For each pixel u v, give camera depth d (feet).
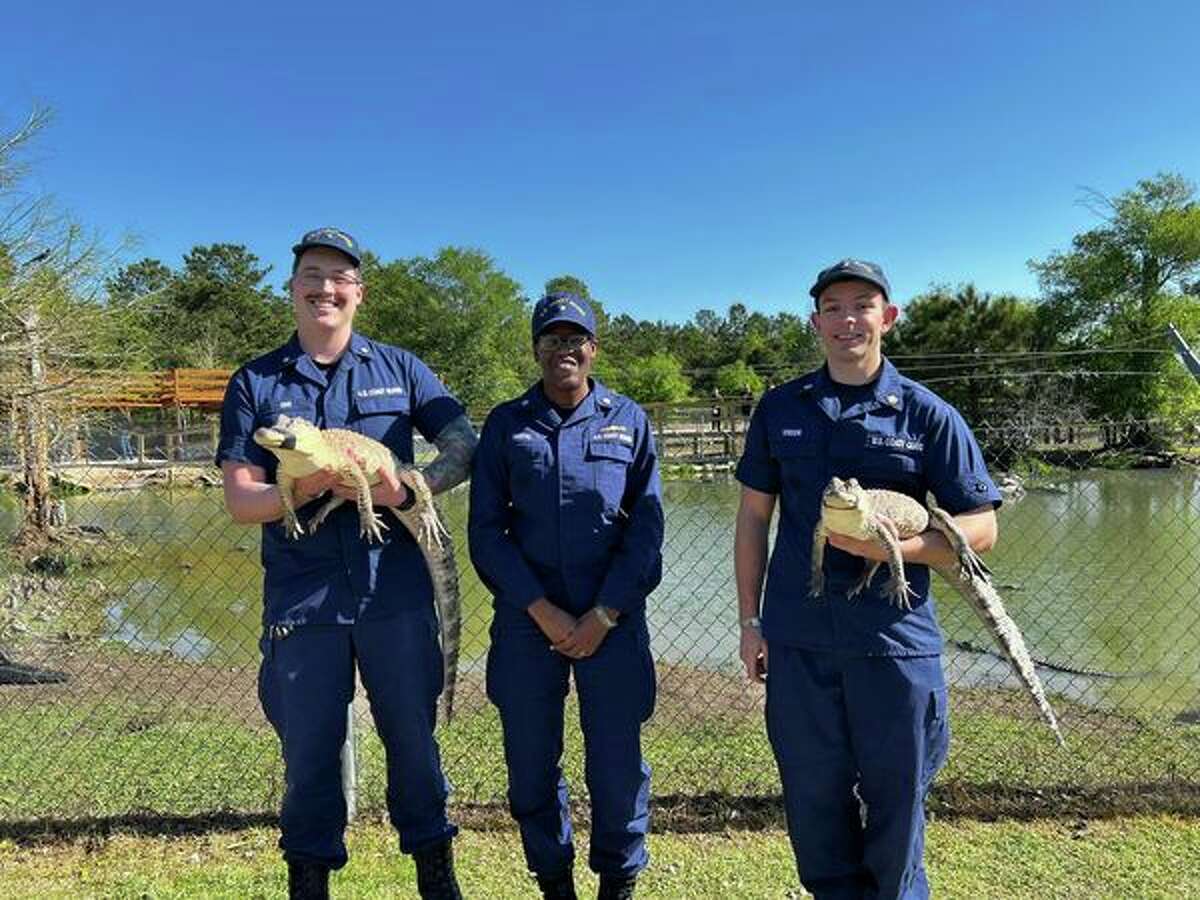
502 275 212.02
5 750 19.43
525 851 12.76
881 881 11.05
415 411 12.67
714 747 19.22
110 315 53.16
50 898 13.15
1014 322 129.49
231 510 11.30
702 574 41.24
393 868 14.02
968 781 16.47
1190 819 15.11
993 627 11.43
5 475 53.01
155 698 24.43
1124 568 42.70
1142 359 114.73
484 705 22.34
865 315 11.08
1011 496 42.68
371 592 11.50
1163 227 133.28
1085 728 20.25
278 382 11.82
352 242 12.07
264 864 14.17
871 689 10.76
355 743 16.35
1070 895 12.94
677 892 13.32
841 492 9.77
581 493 12.42
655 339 336.29
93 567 46.88
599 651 12.38
